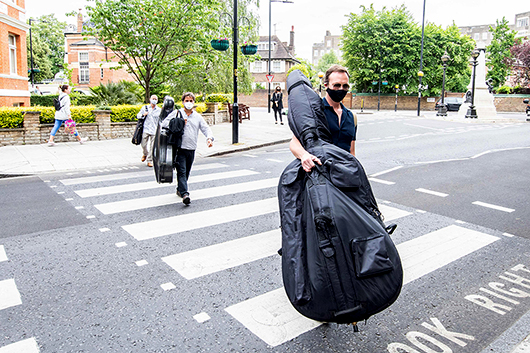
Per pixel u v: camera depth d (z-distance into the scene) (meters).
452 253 5.22
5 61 18.11
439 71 47.16
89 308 3.84
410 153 13.03
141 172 9.81
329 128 3.33
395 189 8.40
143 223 6.15
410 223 6.35
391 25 47.56
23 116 13.54
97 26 18.44
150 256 5.00
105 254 5.05
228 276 4.50
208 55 19.84
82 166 10.41
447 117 30.44
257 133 17.94
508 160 11.77
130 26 18.34
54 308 3.83
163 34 18.66
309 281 2.77
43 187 8.26
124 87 21.56
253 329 3.53
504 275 4.64
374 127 22.48
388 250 2.77
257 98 58.84
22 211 6.69
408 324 3.65
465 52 48.00
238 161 11.47
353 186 2.92
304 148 3.16
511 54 50.50
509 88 48.81
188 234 5.72
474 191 8.28
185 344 3.31
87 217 6.41
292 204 3.02
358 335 3.47
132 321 3.63
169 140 6.82
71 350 3.22
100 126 15.09
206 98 26.06
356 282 2.71
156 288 4.23
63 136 14.37
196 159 11.87
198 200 7.38
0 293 4.09
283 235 2.98
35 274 4.50
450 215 6.76
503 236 5.84
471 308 3.93
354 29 48.16
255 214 6.61
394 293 2.75
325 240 2.74
